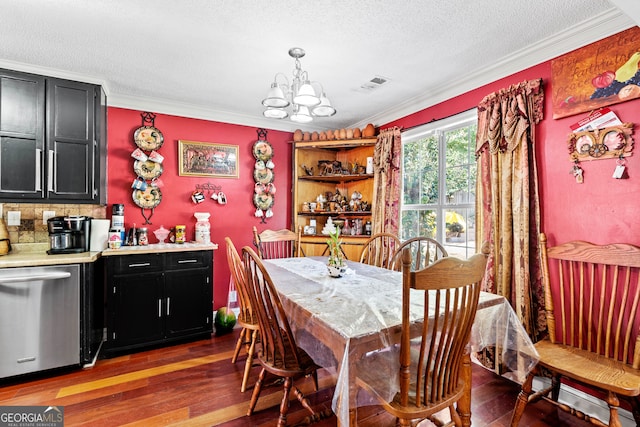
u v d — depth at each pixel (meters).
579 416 1.62
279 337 1.56
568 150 2.02
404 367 1.19
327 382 2.24
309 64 2.46
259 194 3.82
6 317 2.14
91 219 2.73
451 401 1.28
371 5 1.75
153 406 1.93
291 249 3.83
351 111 3.57
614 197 1.81
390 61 2.40
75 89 2.60
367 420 1.83
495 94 2.36
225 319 3.17
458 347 1.31
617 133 1.79
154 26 1.95
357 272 2.24
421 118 3.20
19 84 2.41
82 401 1.97
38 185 2.43
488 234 2.39
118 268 2.65
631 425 1.75
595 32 1.89
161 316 2.82
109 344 2.61
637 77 1.71
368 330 1.18
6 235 2.54
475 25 1.94
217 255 3.59
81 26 1.94
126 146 3.19
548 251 1.98
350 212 3.76
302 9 1.79
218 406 1.93
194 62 2.43
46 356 2.26
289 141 3.94
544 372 2.03
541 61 2.19
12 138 2.37
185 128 3.46
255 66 2.50
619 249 1.70
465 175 2.83
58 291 2.29
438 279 1.13
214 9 1.79
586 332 1.93
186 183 3.46
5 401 1.97
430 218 3.17
